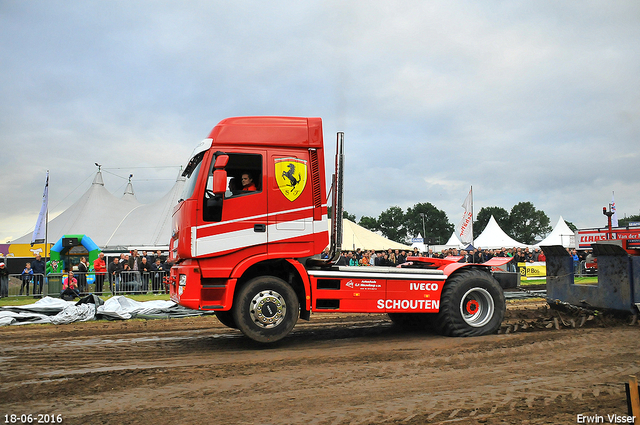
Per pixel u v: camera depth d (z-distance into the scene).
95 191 32.88
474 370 5.13
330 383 4.71
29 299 15.47
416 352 6.09
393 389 4.47
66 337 7.87
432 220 131.12
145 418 3.81
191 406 4.07
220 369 5.36
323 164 6.93
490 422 3.58
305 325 8.83
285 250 6.68
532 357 5.67
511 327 7.73
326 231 6.87
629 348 6.05
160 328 8.82
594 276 13.90
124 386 4.71
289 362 5.66
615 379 4.67
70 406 4.13
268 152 6.72
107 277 15.96
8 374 5.25
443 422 3.60
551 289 9.27
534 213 125.12
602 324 7.77
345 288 6.88
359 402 4.11
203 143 6.61
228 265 6.48
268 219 6.62
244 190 6.60
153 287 16.19
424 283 7.21
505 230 128.50
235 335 7.84
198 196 6.40
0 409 4.07
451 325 7.20
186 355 6.23
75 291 14.50
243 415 3.83
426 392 4.36
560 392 4.28
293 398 4.25
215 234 6.40
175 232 7.04
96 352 6.48
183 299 6.39
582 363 5.34
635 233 18.47
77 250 20.53
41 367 5.61
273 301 6.55
